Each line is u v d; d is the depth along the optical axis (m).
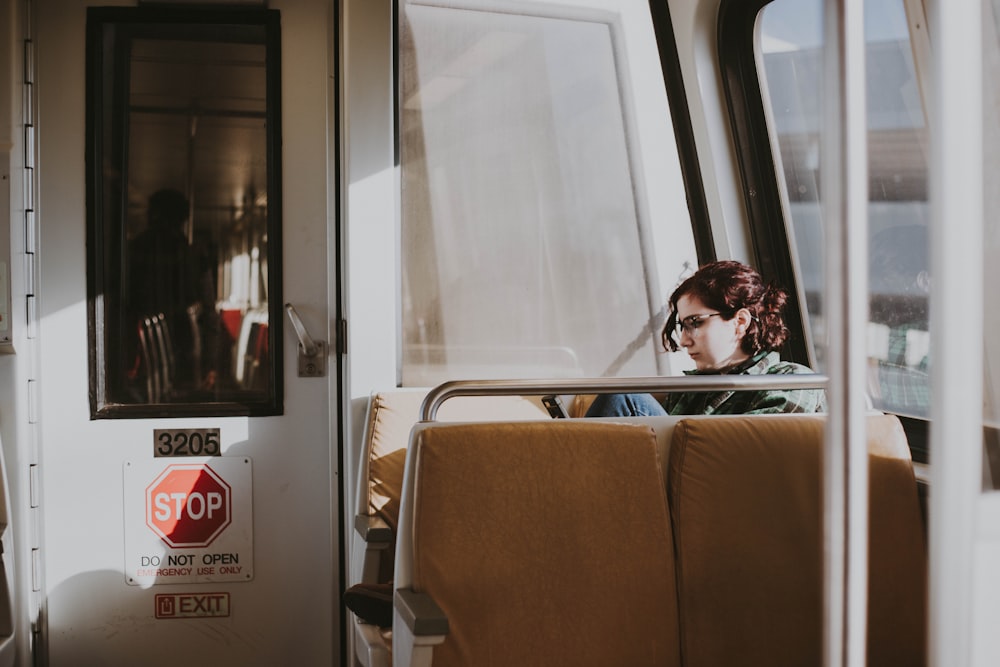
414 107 3.33
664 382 2.25
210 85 3.33
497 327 3.40
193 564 3.35
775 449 2.16
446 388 2.18
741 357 2.67
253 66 3.35
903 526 2.18
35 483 3.23
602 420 2.16
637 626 1.96
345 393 3.30
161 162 3.31
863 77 0.95
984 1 1.79
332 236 3.38
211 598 3.37
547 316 3.45
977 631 0.99
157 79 3.30
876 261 2.84
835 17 0.95
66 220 3.26
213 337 3.35
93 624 3.30
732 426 2.16
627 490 2.02
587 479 1.99
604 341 3.50
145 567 3.33
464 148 3.38
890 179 2.75
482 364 3.38
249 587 3.38
